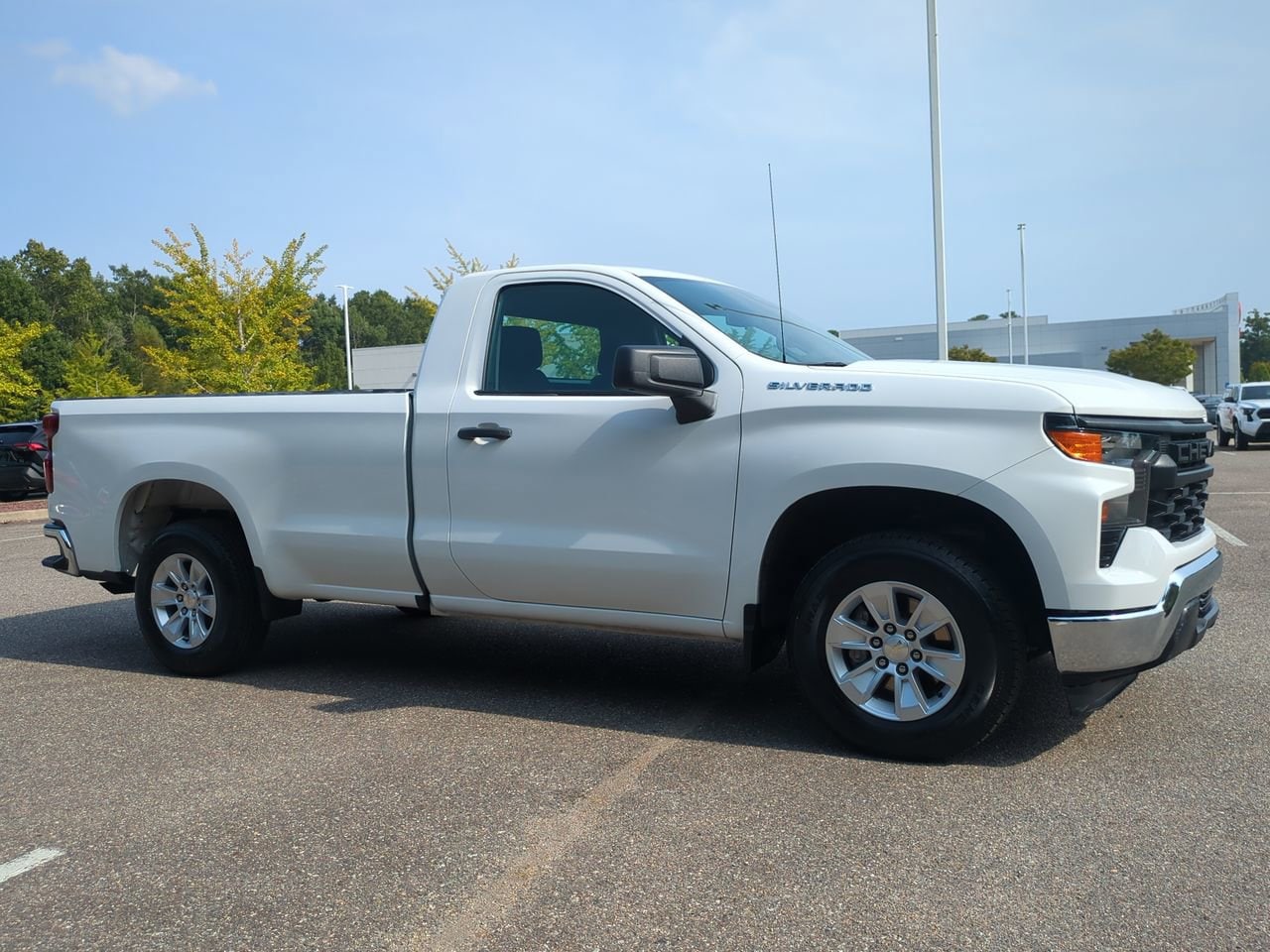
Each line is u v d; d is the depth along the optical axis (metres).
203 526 5.78
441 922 2.98
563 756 4.34
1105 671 3.92
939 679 4.08
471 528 4.96
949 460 3.98
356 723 4.87
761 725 4.71
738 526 4.38
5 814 3.88
